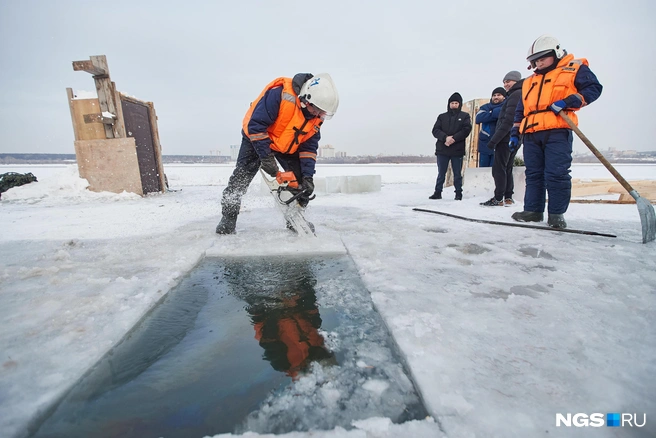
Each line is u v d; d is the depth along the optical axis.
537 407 0.78
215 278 1.77
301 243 2.34
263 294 1.55
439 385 0.86
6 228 3.18
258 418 0.79
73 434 0.76
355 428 0.74
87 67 5.58
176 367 1.01
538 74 2.94
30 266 1.92
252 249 2.19
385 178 12.30
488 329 1.15
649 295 1.44
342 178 6.85
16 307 1.33
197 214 4.04
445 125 5.23
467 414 0.76
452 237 2.60
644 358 0.98
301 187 2.57
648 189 4.92
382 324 1.25
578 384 0.87
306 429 0.76
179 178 12.05
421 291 1.49
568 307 1.32
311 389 0.90
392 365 1.00
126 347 1.12
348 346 1.11
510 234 2.71
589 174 12.93
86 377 0.93
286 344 1.13
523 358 0.98
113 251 2.23
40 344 1.05
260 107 2.32
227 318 1.33
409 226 3.08
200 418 0.80
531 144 3.12
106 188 6.15
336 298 1.49
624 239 2.49
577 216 3.53
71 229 3.10
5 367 0.93
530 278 1.66
